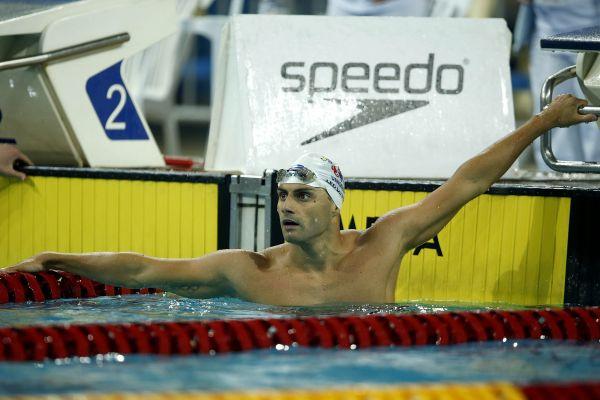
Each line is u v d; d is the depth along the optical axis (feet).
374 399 30.83
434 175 56.70
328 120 56.95
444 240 53.42
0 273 47.70
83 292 49.62
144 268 45.50
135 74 105.19
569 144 77.00
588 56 48.80
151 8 60.29
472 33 58.90
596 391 32.01
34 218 57.62
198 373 35.22
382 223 46.85
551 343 42.06
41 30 56.34
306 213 43.73
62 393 32.24
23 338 37.86
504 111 57.67
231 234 54.85
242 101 57.11
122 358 37.50
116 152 60.34
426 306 50.65
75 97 57.98
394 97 57.57
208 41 129.08
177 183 55.42
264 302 45.93
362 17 59.11
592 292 52.60
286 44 58.18
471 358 38.63
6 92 58.18
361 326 41.06
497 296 53.47
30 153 60.70
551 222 52.70
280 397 30.83
